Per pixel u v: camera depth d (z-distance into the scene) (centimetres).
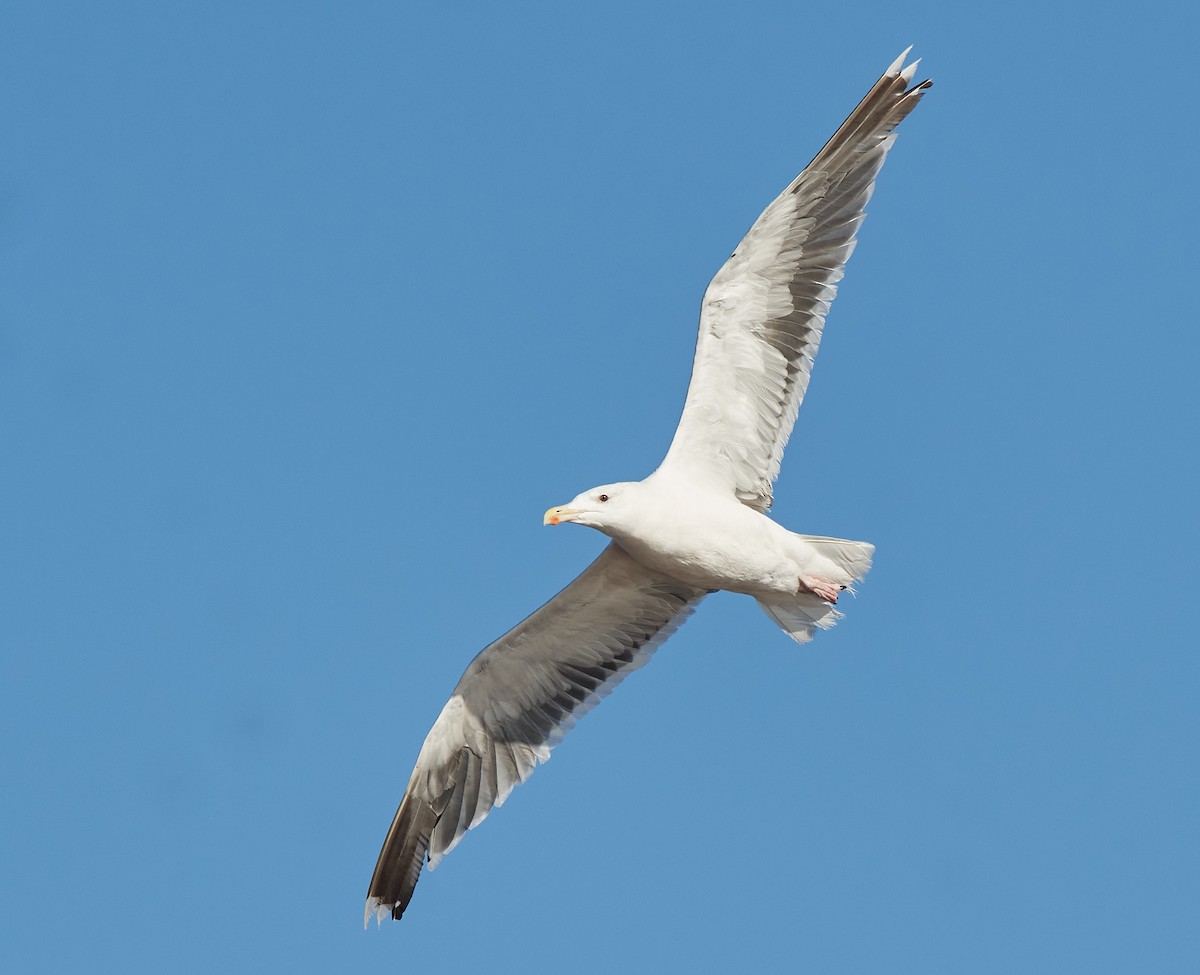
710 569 1541
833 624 1602
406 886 1692
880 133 1562
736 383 1541
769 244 1522
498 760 1683
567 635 1662
